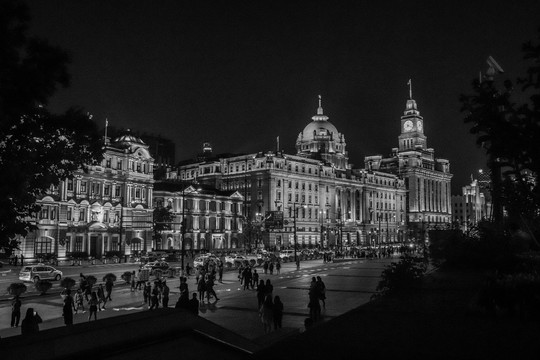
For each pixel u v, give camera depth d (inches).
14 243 495.5
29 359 313.7
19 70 444.8
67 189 3688.5
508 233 1199.6
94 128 548.1
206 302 1419.8
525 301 448.8
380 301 553.0
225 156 6540.4
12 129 482.0
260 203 5753.0
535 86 363.9
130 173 4222.4
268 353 298.2
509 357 292.2
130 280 1811.0
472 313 454.0
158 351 400.5
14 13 437.4
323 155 7175.2
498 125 377.1
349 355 293.3
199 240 4884.4
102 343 358.9
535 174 415.2
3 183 454.9
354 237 6998.0
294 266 2982.3
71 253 3609.7
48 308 1355.8
